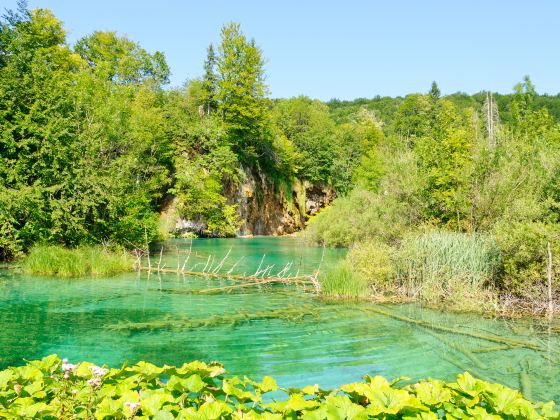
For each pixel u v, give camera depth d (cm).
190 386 269
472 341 684
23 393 267
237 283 1230
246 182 3962
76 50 3766
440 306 955
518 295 970
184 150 3506
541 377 527
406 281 1094
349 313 874
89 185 1650
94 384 268
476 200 1475
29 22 1897
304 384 497
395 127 6362
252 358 590
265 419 241
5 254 1574
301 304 958
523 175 1419
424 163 1869
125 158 2038
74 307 884
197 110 3956
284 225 4425
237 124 3803
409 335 712
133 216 1919
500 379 521
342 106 12600
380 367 560
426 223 1745
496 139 1684
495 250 1042
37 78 1686
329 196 4953
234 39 3838
